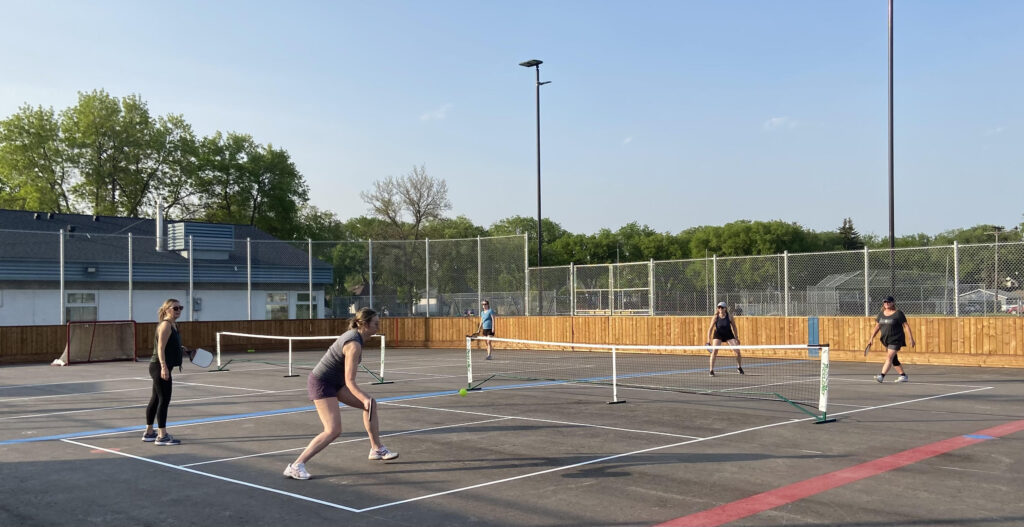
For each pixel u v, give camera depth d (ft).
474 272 106.42
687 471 26.21
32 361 89.86
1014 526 19.45
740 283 83.87
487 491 23.85
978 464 26.76
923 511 20.85
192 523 20.90
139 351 96.27
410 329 107.65
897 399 44.73
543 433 34.09
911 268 72.59
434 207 223.51
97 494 24.25
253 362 83.15
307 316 115.96
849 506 21.47
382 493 23.80
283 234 215.31
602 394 49.03
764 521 20.17
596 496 23.03
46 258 105.70
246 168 203.92
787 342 79.87
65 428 37.73
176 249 119.14
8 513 22.21
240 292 120.67
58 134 178.40
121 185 184.03
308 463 28.30
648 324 90.07
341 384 27.07
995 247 68.08
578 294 98.48
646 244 310.65
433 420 38.19
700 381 56.70
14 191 183.93
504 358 84.99
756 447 30.25
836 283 77.00
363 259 111.86
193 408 44.19
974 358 68.03
